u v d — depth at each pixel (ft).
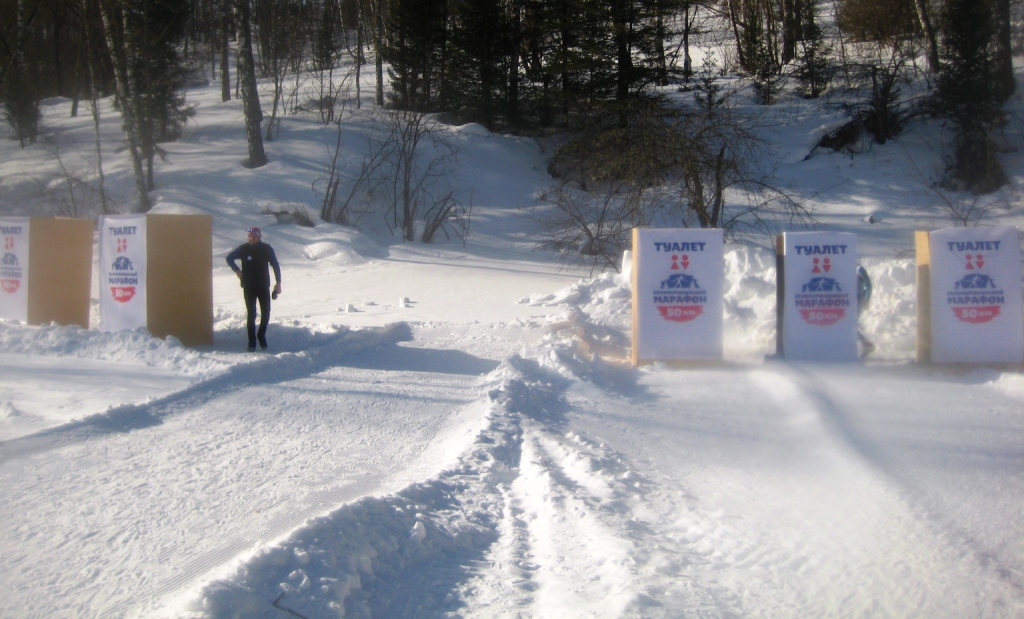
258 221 89.66
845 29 161.17
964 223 75.10
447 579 14.61
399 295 60.44
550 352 34.04
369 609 13.25
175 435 23.84
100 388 28.89
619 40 112.16
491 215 104.94
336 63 184.65
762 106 132.77
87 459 21.34
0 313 44.42
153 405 26.84
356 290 64.08
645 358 34.09
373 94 155.43
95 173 100.48
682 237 33.81
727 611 13.17
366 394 29.91
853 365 32.37
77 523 17.02
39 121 122.93
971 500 18.35
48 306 43.75
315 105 139.54
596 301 49.93
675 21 165.48
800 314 33.37
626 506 18.19
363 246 86.48
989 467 20.56
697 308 33.78
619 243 69.77
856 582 14.37
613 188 74.54
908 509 17.81
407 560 15.23
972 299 31.83
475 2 132.77
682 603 13.29
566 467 20.89
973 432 23.61
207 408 27.14
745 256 48.01
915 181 105.40
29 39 124.26
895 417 25.27
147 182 97.19
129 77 91.86
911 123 120.06
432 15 133.49
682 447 22.89
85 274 44.91
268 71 148.87
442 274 71.61
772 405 27.30
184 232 39.42
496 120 140.46
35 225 43.42
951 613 13.17
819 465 21.03
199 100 152.87
